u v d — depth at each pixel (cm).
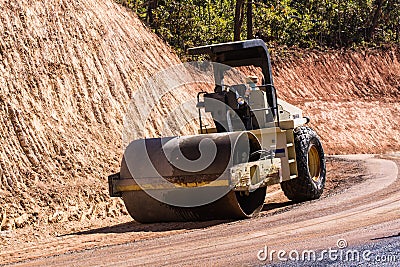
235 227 2444
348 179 4028
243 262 1839
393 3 12250
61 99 4206
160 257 1991
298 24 10581
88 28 4909
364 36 11738
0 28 4166
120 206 3569
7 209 3177
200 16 8269
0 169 3425
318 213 2623
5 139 3616
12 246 2648
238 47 2795
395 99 10750
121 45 5228
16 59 4109
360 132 9412
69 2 4938
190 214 2700
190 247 2114
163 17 7488
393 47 11756
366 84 10781
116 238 2486
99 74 4681
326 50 10869
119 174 2691
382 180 3681
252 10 9175
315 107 9419
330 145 8775
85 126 4225
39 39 4391
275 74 9638
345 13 11525
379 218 2395
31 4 4562
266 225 2431
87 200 3519
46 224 3197
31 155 3675
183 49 7450
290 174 3000
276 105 2914
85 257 2088
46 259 2122
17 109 3812
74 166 3788
